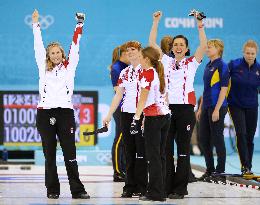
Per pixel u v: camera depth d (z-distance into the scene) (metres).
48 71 21.86
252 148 28.02
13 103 36.81
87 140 37.41
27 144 37.03
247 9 40.50
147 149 21.25
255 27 40.56
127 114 22.23
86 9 39.56
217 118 26.45
